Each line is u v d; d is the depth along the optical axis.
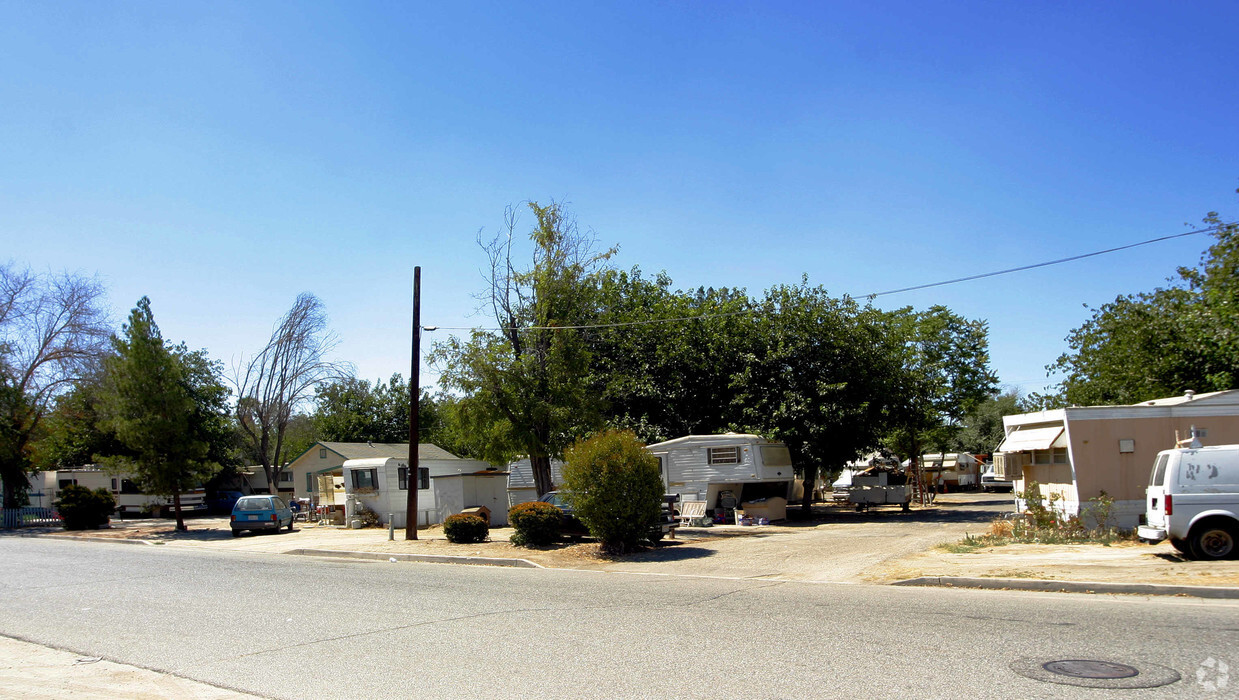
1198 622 8.60
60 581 15.76
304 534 28.77
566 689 6.86
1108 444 17.23
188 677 7.91
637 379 33.38
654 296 40.78
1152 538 13.43
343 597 12.76
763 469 27.50
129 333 31.88
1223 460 12.83
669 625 9.48
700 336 33.31
